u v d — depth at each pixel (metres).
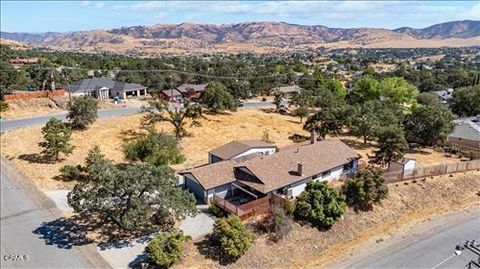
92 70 138.25
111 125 68.00
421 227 39.50
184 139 63.00
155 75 113.38
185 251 32.03
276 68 159.50
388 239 37.12
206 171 41.66
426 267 32.59
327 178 44.62
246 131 69.31
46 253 31.83
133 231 35.22
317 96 92.31
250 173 40.78
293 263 32.88
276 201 37.94
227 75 130.50
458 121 69.25
